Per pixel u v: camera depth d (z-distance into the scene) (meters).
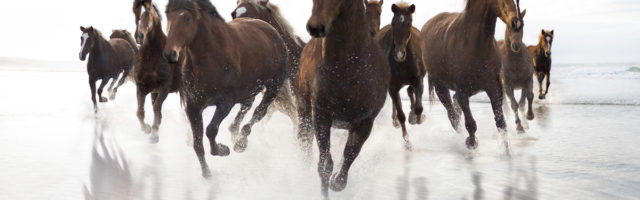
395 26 12.27
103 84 20.88
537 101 24.38
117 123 17.53
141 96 14.28
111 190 8.74
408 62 13.02
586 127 15.65
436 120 17.69
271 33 11.98
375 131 14.71
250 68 10.60
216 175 9.88
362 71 7.30
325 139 7.66
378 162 10.77
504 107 17.20
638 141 12.92
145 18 13.65
